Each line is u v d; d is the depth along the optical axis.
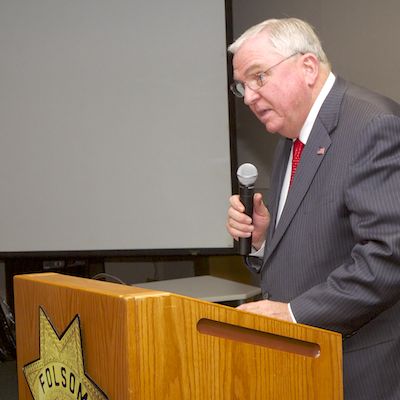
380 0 4.47
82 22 5.07
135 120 5.01
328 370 1.40
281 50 2.09
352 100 2.05
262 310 1.84
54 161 5.18
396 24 4.41
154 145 4.98
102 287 1.29
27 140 5.23
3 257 5.34
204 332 1.25
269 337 1.35
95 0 5.04
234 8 5.52
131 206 5.05
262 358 1.30
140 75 4.98
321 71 2.15
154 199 5.00
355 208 1.90
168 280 5.41
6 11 5.22
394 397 2.02
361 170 1.91
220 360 1.24
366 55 4.58
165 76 4.93
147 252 5.03
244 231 2.26
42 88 5.18
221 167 4.85
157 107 4.96
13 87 5.24
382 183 1.89
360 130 1.95
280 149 2.48
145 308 1.15
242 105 5.52
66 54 5.11
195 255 4.98
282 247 2.13
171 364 1.18
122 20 5.00
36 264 5.40
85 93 5.09
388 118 1.92
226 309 1.25
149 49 4.96
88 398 1.25
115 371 1.17
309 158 2.07
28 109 5.22
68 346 1.31
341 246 2.02
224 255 5.07
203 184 4.90
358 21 4.61
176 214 4.96
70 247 5.19
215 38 4.82
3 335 4.82
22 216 5.28
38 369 1.44
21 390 1.54
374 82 4.55
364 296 1.82
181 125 4.92
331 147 2.03
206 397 1.22
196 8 4.85
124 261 5.81
